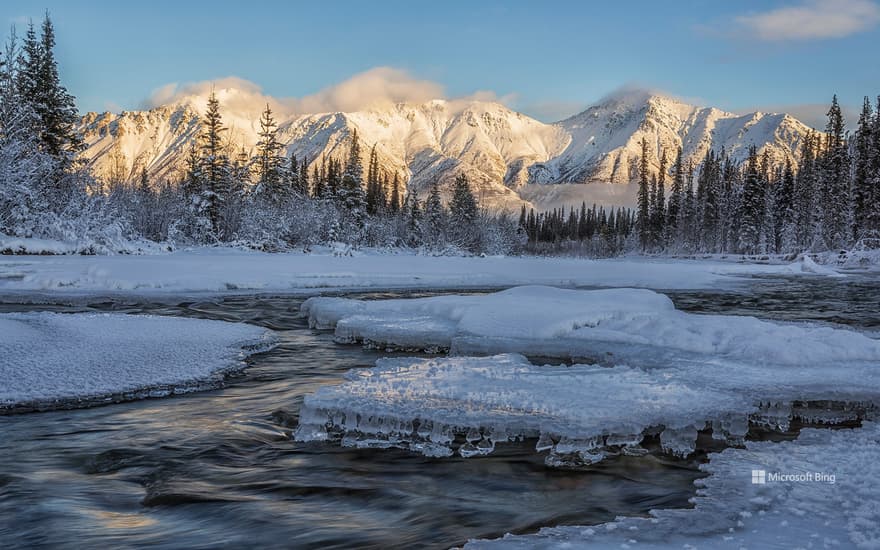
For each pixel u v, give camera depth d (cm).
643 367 747
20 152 2883
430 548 337
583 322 992
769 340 816
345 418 556
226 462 480
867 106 5125
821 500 382
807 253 5216
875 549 306
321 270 2352
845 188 5484
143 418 593
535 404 569
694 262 5456
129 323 1045
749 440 526
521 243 10150
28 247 2644
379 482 440
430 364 754
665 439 508
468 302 1126
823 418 589
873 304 1802
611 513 384
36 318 1030
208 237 4188
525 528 364
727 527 346
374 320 1076
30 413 598
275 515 383
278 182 5269
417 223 7275
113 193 4081
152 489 427
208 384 722
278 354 924
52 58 3600
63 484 434
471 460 482
